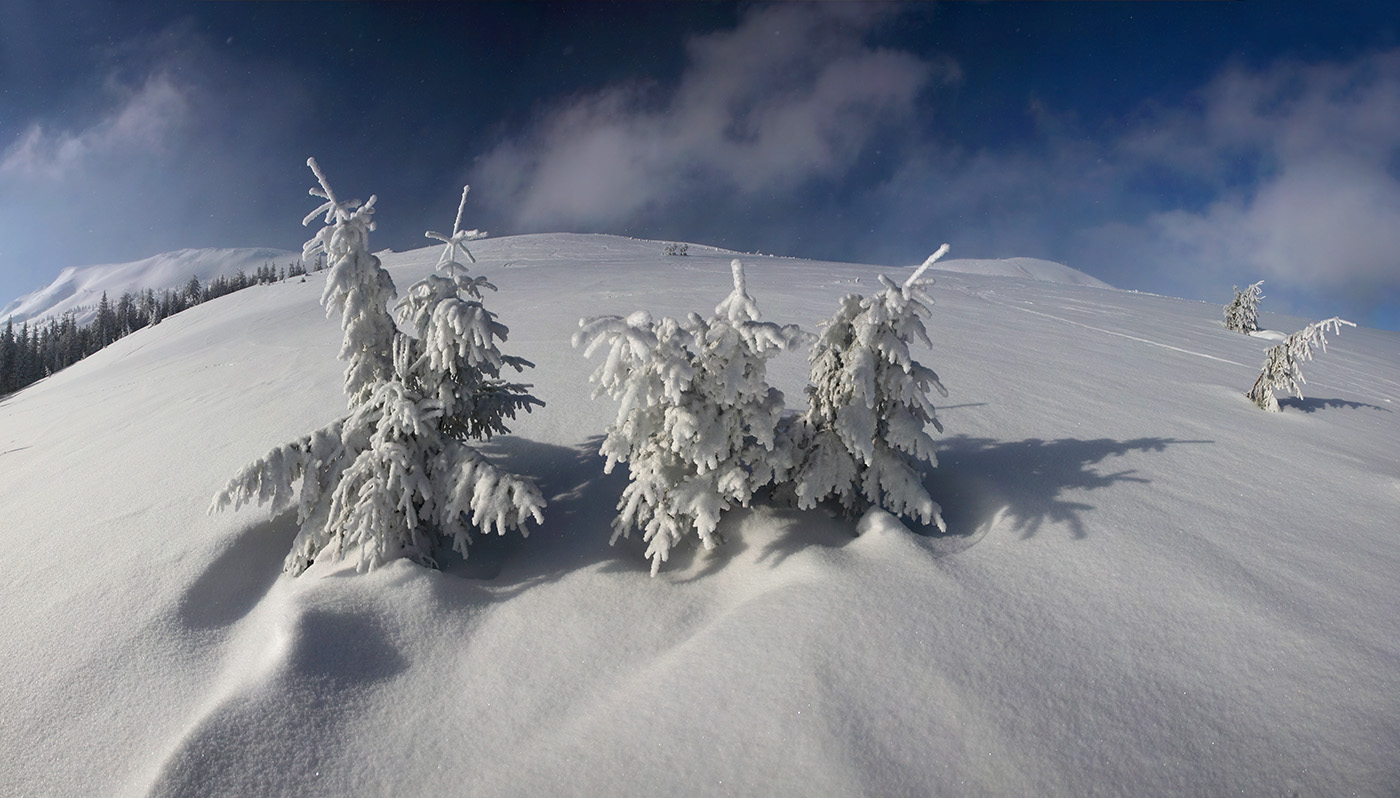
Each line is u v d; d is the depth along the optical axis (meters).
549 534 4.62
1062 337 12.10
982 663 3.08
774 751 2.68
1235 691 2.97
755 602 3.56
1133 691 2.96
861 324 4.04
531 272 27.12
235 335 18.70
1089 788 2.49
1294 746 2.66
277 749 2.92
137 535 4.79
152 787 2.69
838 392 4.24
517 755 2.91
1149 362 10.12
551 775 2.77
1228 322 15.36
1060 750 2.64
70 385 17.38
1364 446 6.53
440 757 2.95
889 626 3.28
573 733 2.97
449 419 4.55
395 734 3.08
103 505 5.45
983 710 2.82
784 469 4.27
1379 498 5.10
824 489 4.18
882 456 4.29
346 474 4.01
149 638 3.73
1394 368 12.28
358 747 3.00
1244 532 4.37
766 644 3.21
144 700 3.34
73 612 3.99
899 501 4.16
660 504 3.97
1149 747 2.67
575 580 4.09
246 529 4.61
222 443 6.53
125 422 8.73
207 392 9.41
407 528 4.21
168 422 7.93
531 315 13.55
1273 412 7.59
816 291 18.20
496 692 3.29
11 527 5.43
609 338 3.78
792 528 4.30
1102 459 5.48
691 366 3.85
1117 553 4.02
